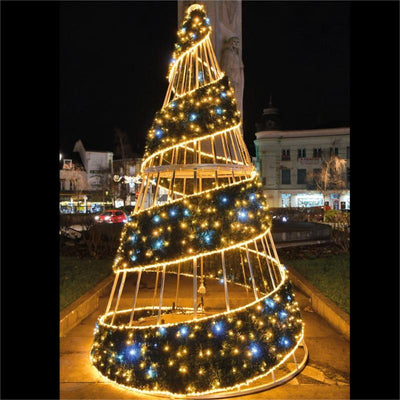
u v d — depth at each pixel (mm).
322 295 7141
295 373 4488
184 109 4645
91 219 18453
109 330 4496
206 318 4145
